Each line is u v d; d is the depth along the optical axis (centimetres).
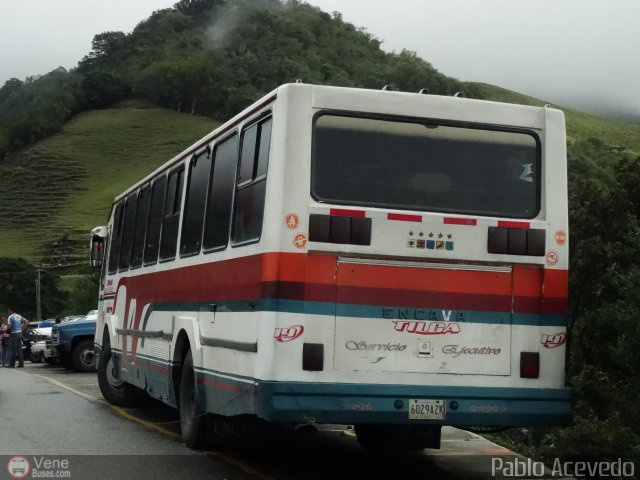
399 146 756
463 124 772
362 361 718
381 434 921
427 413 724
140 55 19625
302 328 710
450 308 740
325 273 719
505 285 755
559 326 761
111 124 16538
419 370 728
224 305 831
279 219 717
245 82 16688
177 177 1067
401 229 734
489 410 737
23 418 1231
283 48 17175
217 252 867
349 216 726
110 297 1448
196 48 19062
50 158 15350
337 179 737
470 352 740
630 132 19150
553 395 752
